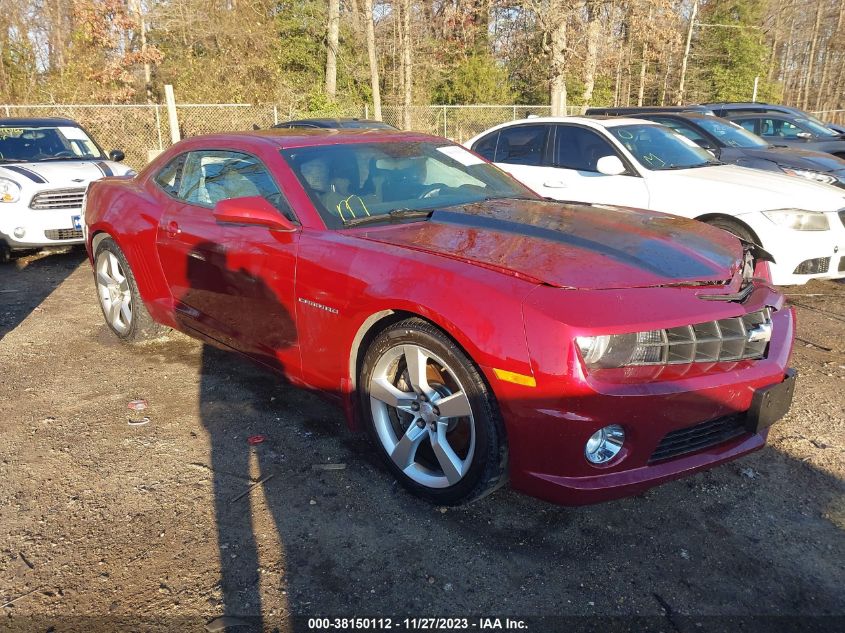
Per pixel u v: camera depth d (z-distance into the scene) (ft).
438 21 93.81
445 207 11.80
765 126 41.14
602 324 7.84
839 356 15.37
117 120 54.34
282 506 9.72
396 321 9.66
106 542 8.95
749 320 9.00
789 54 159.33
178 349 15.99
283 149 12.14
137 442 11.60
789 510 9.60
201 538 9.01
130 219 14.71
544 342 7.89
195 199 13.51
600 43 77.61
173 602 7.85
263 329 11.72
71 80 66.54
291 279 10.75
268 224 10.84
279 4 90.27
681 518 9.43
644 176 20.76
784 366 9.32
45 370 14.78
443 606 7.79
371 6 67.46
